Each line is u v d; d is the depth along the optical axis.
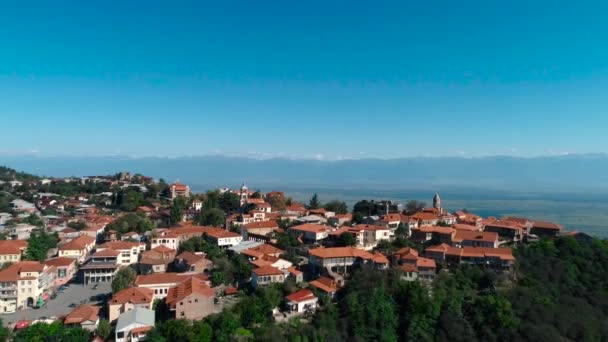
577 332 132.38
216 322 122.06
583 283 157.62
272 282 148.00
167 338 116.50
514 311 134.25
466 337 126.31
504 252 158.25
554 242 180.88
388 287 142.75
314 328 125.12
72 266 180.25
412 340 126.19
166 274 157.00
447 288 144.25
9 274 148.88
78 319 126.56
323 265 157.25
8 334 121.12
